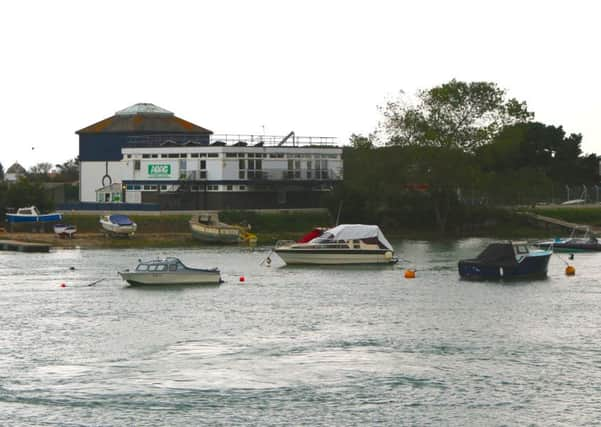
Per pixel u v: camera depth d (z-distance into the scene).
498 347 94.88
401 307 115.00
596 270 151.12
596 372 86.38
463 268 139.25
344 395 80.25
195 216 196.12
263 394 80.56
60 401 78.81
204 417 75.62
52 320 107.00
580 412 76.62
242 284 133.50
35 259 163.12
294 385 82.69
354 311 112.31
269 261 155.75
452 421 74.88
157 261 132.25
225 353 92.25
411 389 81.75
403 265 156.38
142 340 97.44
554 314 110.88
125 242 188.50
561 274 145.62
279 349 93.75
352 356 91.31
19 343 96.06
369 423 74.50
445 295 124.00
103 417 75.56
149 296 122.75
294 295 123.69
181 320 107.06
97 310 112.88
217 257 167.62
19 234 196.00
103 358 90.50
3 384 82.69
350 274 144.62
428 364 88.75
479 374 85.75
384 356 91.38
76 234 196.88
